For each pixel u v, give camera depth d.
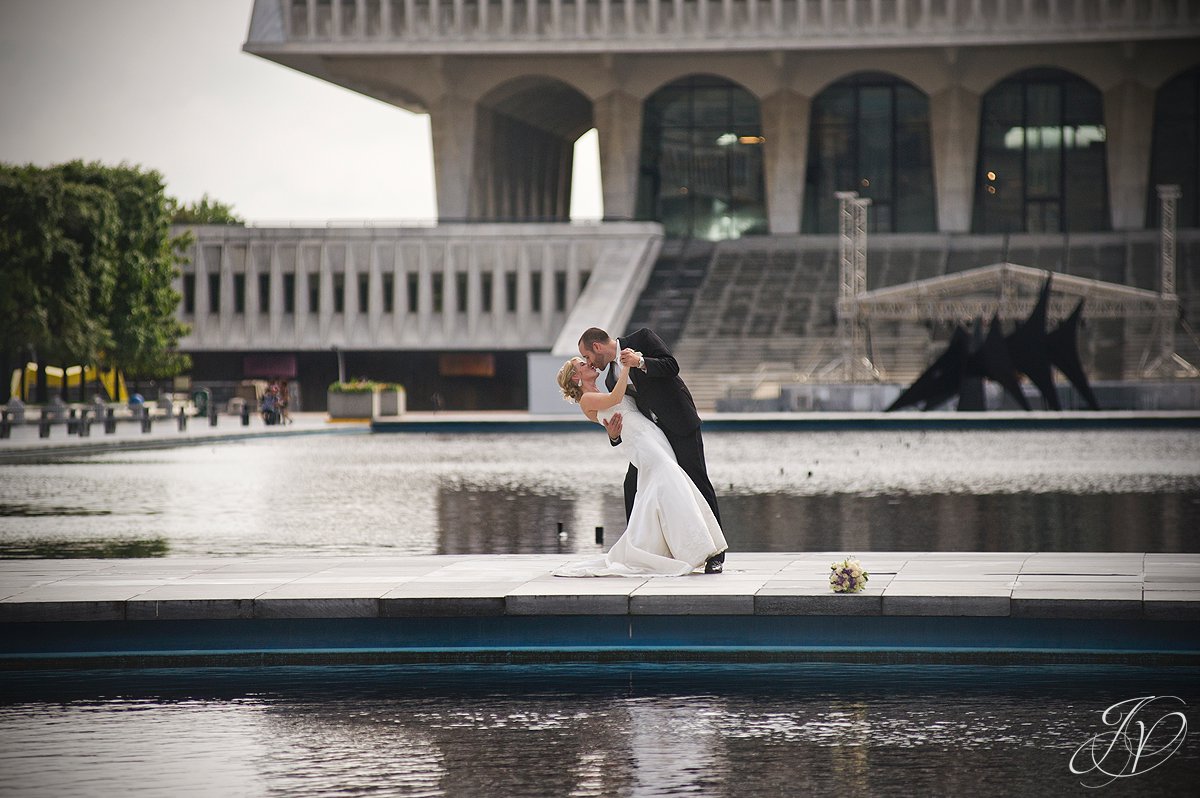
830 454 66.88
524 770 13.91
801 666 18.91
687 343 140.62
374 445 79.69
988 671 18.42
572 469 58.44
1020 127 168.62
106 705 16.94
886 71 164.88
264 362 165.12
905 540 31.97
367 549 31.06
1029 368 101.62
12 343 106.81
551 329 159.25
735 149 172.62
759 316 145.38
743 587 20.16
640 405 22.11
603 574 21.58
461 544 31.94
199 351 164.12
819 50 161.75
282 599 19.81
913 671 18.50
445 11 164.75
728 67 166.25
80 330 109.19
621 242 158.12
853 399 109.62
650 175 174.62
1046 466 57.59
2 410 92.62
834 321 142.62
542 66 168.00
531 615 19.75
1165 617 18.70
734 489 47.28
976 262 154.88
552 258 159.12
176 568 23.33
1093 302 113.56
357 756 14.49
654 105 173.62
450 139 170.00
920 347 135.75
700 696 17.12
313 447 77.81
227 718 16.23
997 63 162.75
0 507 42.03
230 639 19.84
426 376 165.75
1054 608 18.97
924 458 63.44
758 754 14.43
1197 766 13.92
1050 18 157.62
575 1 164.12
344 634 19.83
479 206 174.75
